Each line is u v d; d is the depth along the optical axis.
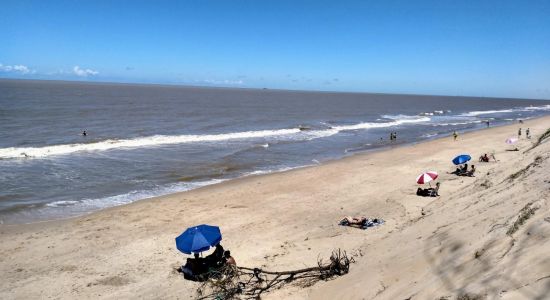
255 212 18.42
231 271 11.32
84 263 13.10
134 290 11.19
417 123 73.69
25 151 32.28
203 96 161.62
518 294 4.43
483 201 10.40
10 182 23.28
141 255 13.73
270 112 90.56
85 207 19.59
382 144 44.16
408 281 6.87
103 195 21.67
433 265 6.98
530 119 85.69
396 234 11.62
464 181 22.59
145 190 22.89
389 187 22.42
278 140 44.78
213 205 19.69
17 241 14.98
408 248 9.02
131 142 38.97
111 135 44.34
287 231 15.61
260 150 37.59
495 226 7.16
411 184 22.89
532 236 5.83
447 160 30.88
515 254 5.51
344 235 14.16
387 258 9.13
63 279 11.96
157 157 32.41
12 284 11.66
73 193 21.80
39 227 16.58
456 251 7.02
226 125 60.19
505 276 5.01
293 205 19.44
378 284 7.55
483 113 111.75
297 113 91.12
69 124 52.06
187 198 21.00
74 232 15.97
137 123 57.25
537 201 7.13
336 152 37.84
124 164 29.34
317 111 100.75
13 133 42.47
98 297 10.84
